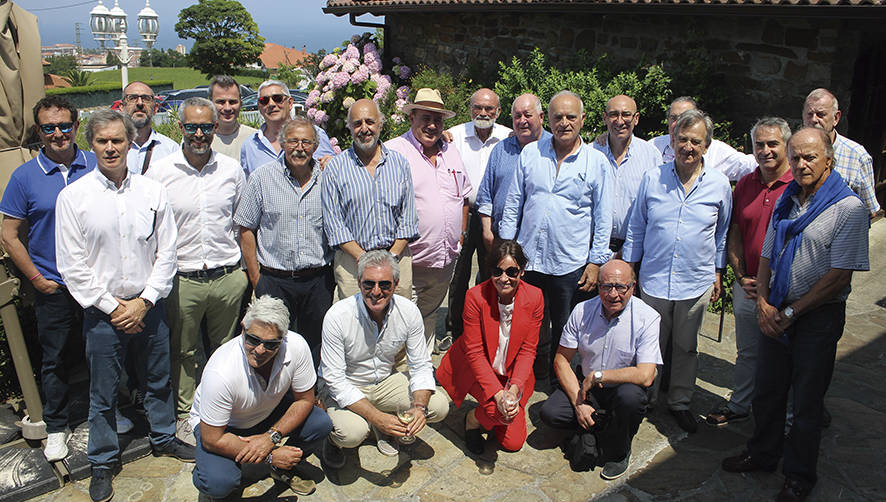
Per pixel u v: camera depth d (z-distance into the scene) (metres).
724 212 3.45
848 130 6.08
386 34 10.07
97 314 2.97
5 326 3.19
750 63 6.08
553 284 3.78
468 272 4.55
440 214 3.89
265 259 3.55
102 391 3.03
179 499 3.01
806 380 2.84
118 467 3.24
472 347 3.30
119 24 18.11
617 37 7.11
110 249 2.97
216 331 3.70
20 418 3.59
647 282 3.59
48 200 3.13
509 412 3.11
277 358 2.80
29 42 3.46
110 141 2.88
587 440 3.18
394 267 2.93
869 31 5.54
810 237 2.79
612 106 3.78
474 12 8.50
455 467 3.28
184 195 3.32
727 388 4.04
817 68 5.65
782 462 3.28
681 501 3.00
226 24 44.66
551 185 3.68
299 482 3.06
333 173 3.45
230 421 2.89
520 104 3.94
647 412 3.75
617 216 3.95
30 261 3.12
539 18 7.83
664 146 4.11
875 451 3.34
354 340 3.09
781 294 2.90
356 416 3.10
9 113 3.40
